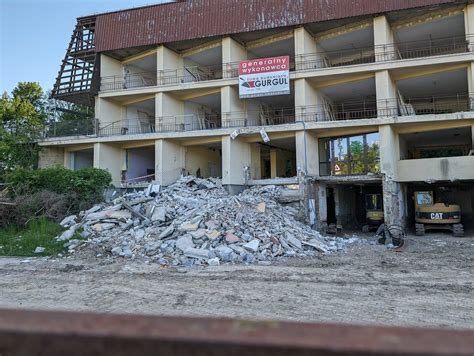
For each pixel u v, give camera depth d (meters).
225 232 16.88
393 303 9.10
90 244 17.66
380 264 14.32
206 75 36.16
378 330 1.09
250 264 14.55
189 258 14.94
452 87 29.27
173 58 33.06
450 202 31.05
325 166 29.31
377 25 26.77
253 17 29.23
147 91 31.80
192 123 34.22
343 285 10.96
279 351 0.97
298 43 28.53
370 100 32.78
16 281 12.11
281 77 27.88
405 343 0.98
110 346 1.03
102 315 1.21
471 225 29.95
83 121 33.16
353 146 28.36
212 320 1.17
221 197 25.98
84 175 25.50
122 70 35.31
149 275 12.70
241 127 28.33
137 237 17.55
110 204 23.67
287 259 15.53
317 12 27.70
